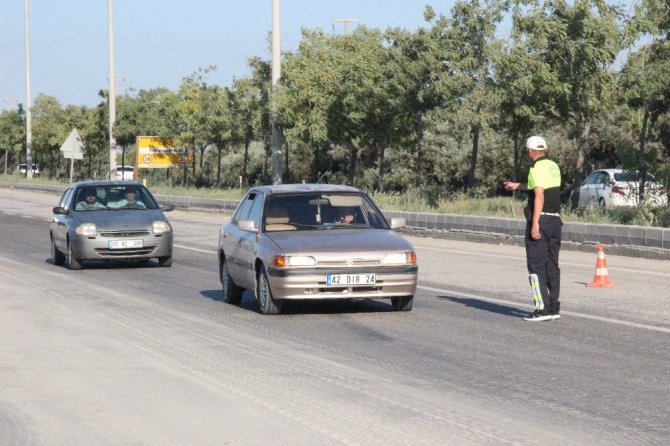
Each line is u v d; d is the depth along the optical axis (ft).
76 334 50.24
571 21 123.85
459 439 29.71
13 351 45.50
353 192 61.41
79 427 31.76
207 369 40.88
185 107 225.35
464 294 66.08
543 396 35.58
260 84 194.39
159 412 33.55
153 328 52.19
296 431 30.78
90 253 85.05
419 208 134.31
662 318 54.39
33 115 309.22
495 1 136.98
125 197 90.89
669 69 113.80
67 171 332.80
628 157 120.78
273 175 163.94
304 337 49.21
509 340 47.85
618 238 90.02
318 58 164.66
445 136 204.85
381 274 55.52
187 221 156.15
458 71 137.49
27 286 72.33
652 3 118.11
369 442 29.43
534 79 127.85
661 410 33.42
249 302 63.93
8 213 178.19
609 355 43.65
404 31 146.61
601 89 124.47
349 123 163.63
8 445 29.76
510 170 197.06
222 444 29.43
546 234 53.52
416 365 41.63
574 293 65.16
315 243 56.13
